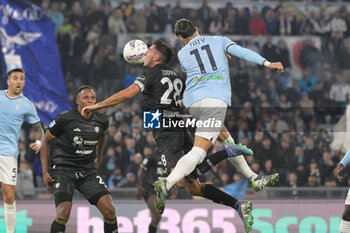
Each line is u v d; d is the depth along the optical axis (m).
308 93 22.64
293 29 24.94
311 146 17.17
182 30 8.76
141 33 23.19
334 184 16.52
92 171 9.61
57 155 9.46
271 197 14.66
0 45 16.88
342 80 23.70
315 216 13.68
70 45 21.69
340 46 24.98
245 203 8.88
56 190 9.20
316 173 16.64
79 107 9.40
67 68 21.16
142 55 9.55
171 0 24.31
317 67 24.47
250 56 8.15
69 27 22.03
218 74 8.30
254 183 8.88
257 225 13.62
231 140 9.12
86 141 9.33
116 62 21.53
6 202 10.22
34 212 13.18
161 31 23.55
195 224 13.35
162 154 9.12
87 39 21.95
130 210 13.40
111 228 9.30
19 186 15.33
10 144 10.23
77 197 14.12
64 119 9.27
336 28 25.41
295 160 16.78
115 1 23.11
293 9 25.42
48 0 22.00
